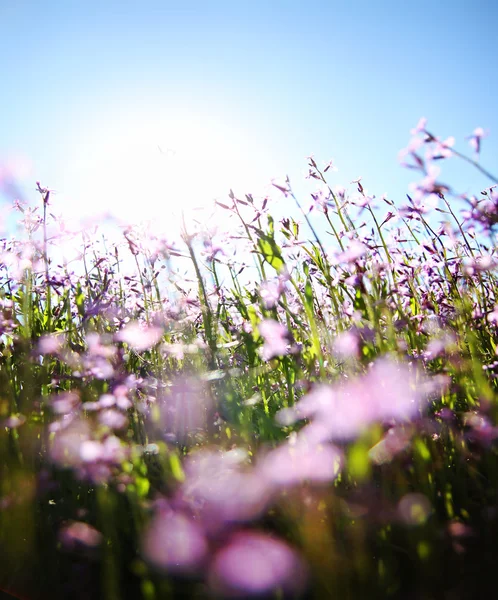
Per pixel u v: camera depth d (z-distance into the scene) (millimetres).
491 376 186
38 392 192
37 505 156
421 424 154
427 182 151
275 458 138
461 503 149
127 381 183
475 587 121
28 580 142
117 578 137
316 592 124
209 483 136
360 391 146
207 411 190
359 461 129
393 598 123
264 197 195
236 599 124
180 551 127
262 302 187
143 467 137
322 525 131
